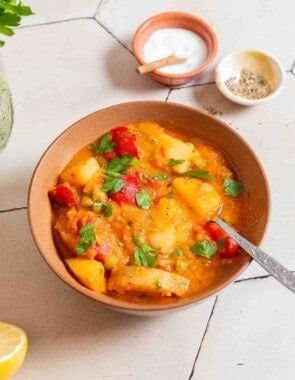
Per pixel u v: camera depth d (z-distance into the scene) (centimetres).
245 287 64
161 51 77
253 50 75
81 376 61
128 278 58
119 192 62
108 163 64
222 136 65
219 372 61
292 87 75
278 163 70
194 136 67
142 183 64
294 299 64
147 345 62
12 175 70
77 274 59
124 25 79
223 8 81
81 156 65
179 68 75
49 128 73
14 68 77
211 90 75
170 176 64
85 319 63
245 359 61
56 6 81
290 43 78
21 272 66
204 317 63
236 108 74
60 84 75
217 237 61
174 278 59
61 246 62
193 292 59
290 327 62
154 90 75
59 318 64
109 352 62
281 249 66
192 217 62
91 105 74
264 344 62
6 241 67
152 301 59
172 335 63
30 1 81
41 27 80
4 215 68
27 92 75
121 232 61
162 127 67
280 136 72
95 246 60
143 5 81
